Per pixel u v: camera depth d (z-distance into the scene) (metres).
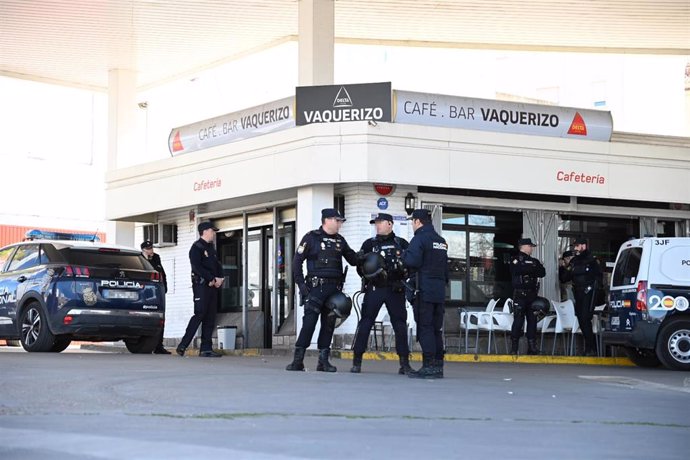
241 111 30.50
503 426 11.73
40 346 24.31
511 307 28.33
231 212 31.81
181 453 8.82
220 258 32.91
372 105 27.80
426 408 13.35
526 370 22.97
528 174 28.83
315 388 15.48
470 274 29.31
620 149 30.09
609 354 29.25
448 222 29.06
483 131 28.47
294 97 28.52
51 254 24.66
